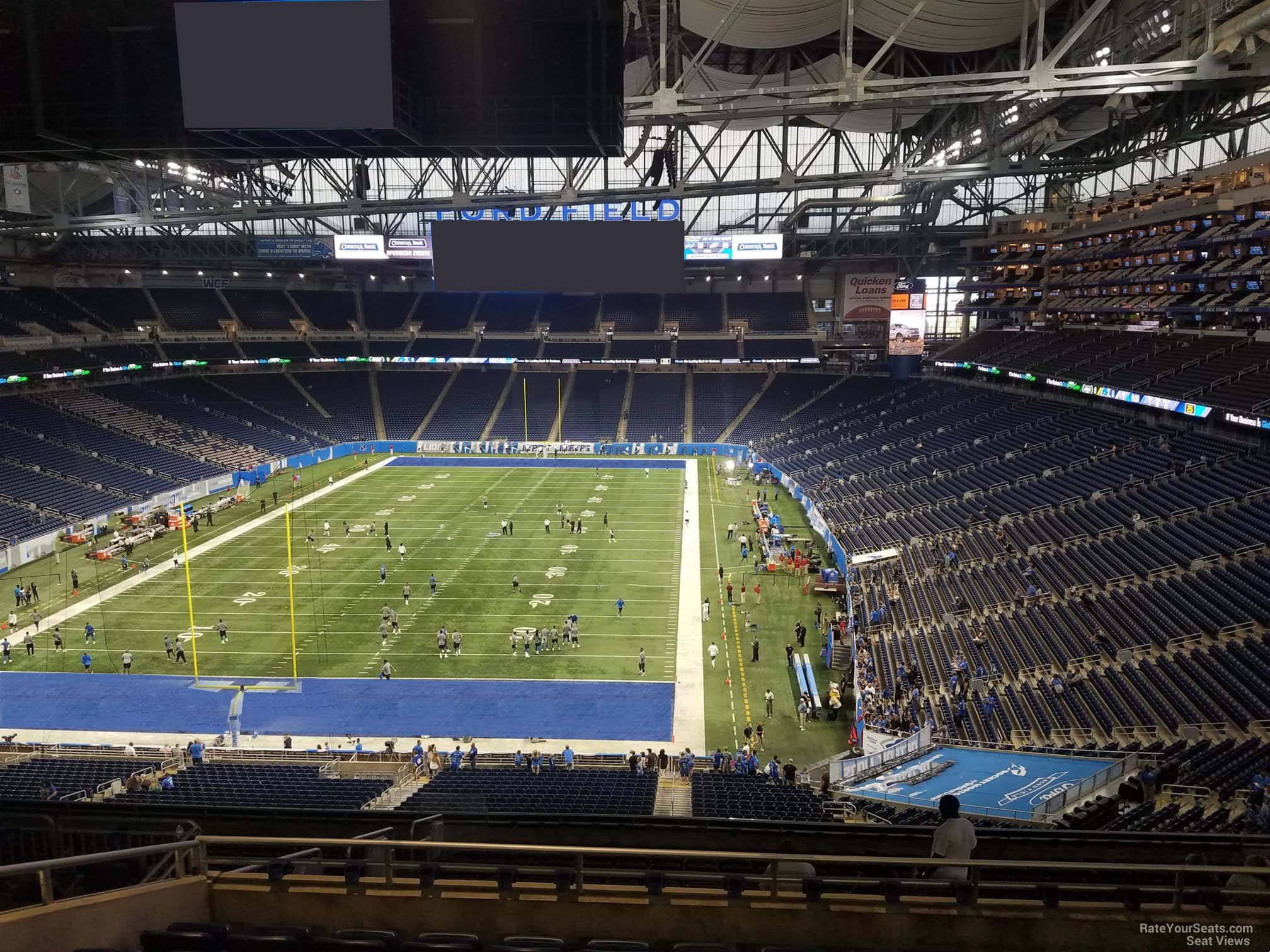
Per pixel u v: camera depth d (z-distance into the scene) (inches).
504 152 418.6
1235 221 1406.3
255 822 439.8
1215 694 779.4
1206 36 873.5
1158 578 1008.9
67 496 1769.2
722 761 847.7
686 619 1277.1
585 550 1614.2
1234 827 526.9
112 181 1822.1
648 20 1069.1
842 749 917.8
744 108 937.5
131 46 376.2
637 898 258.8
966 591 1165.7
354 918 265.3
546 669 1112.8
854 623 1170.0
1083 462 1444.4
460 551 1610.5
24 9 374.3
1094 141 1893.5
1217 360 1409.9
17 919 223.8
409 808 642.8
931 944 250.1
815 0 1012.5
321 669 1114.7
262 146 406.0
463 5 380.2
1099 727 804.6
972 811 642.2
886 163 1592.0
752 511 1875.0
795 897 261.7
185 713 1006.4
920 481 1681.8
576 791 709.9
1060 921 246.5
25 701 1036.5
